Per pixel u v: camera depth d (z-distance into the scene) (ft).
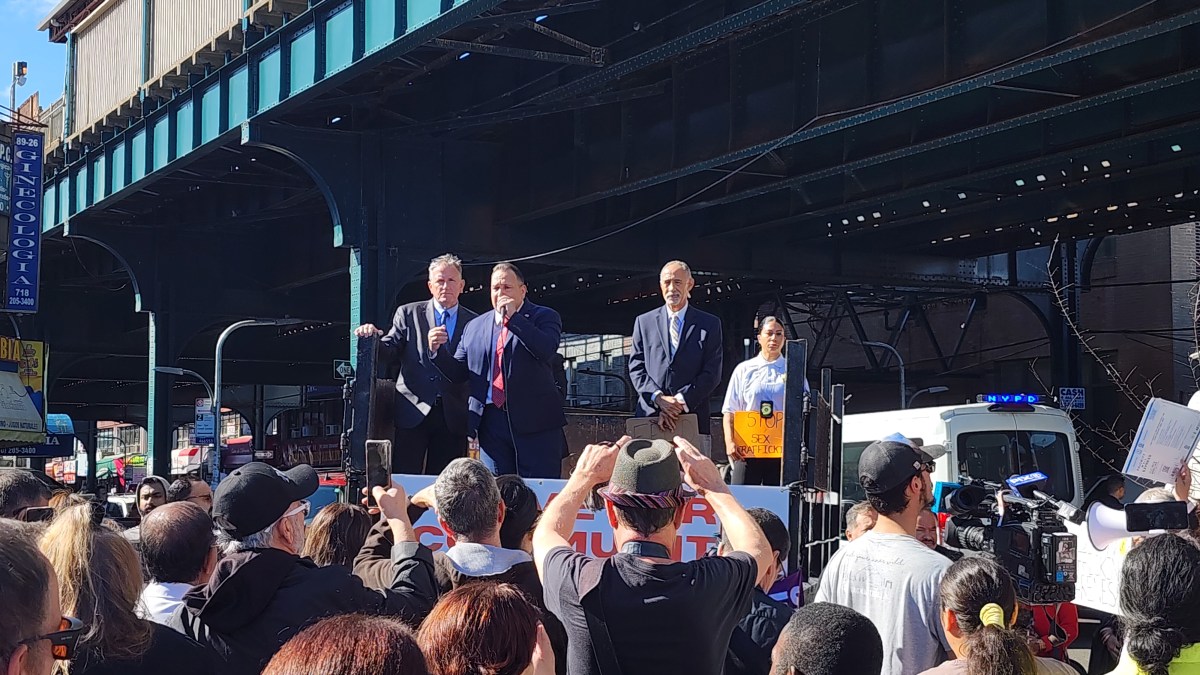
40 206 97.45
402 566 13.67
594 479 12.10
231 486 13.44
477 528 13.93
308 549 17.03
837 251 95.40
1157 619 10.79
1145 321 102.58
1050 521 14.62
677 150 65.36
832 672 10.25
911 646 13.83
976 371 120.98
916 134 63.05
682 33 57.00
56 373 144.25
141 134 86.07
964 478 19.61
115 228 109.91
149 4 84.07
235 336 162.09
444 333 22.89
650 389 25.77
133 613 11.08
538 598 13.80
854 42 56.44
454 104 74.43
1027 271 111.34
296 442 145.89
